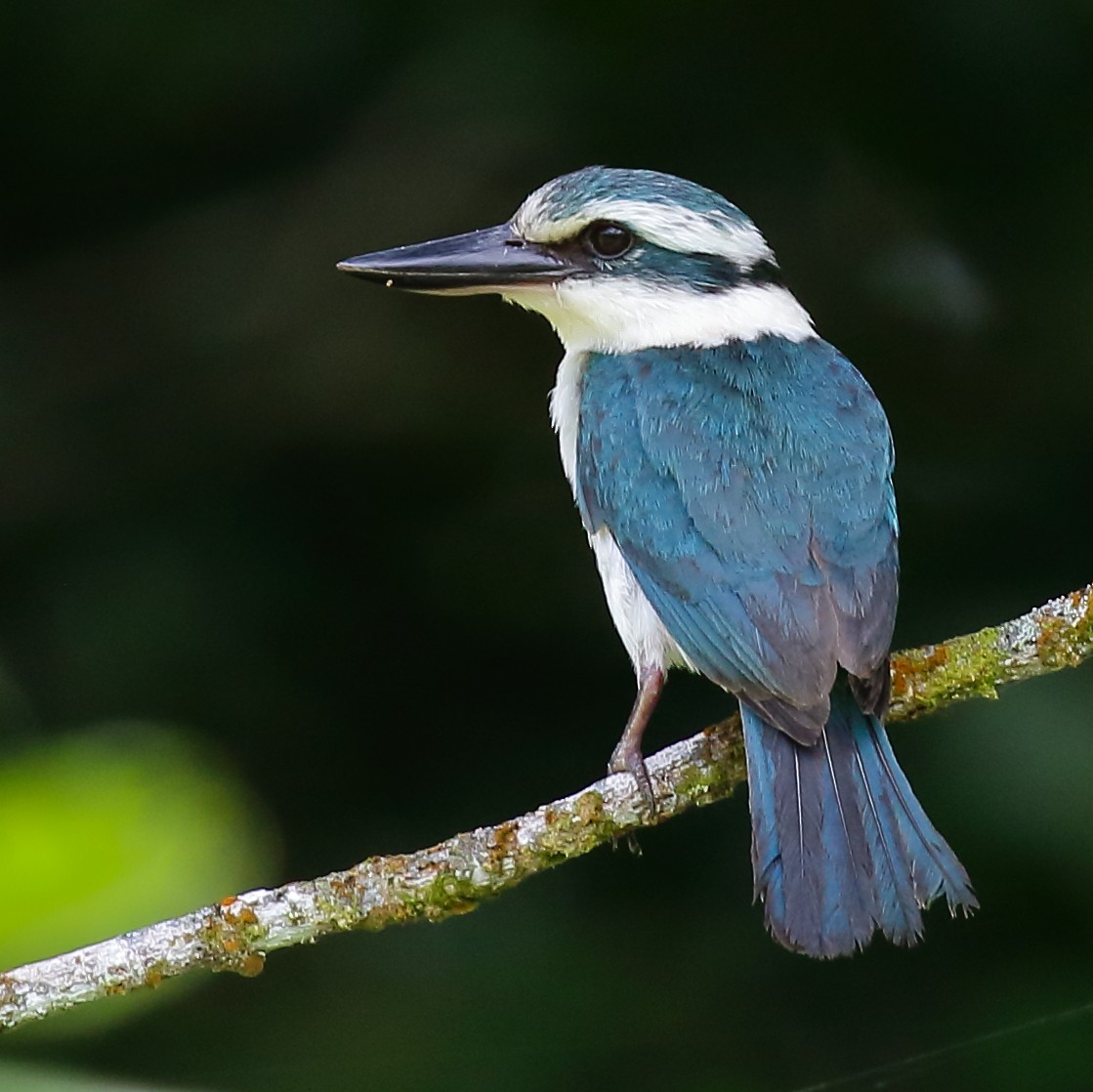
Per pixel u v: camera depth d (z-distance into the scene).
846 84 11.49
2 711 10.27
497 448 11.83
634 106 11.74
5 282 12.09
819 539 7.48
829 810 6.92
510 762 11.41
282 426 11.82
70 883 6.12
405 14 11.63
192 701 11.17
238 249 12.06
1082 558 11.09
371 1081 9.51
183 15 11.62
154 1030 9.57
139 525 11.55
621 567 8.16
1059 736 9.80
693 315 8.62
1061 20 10.93
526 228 8.77
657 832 10.65
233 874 6.74
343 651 11.55
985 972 9.77
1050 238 11.36
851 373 8.31
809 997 9.94
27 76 11.85
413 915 6.70
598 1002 9.97
